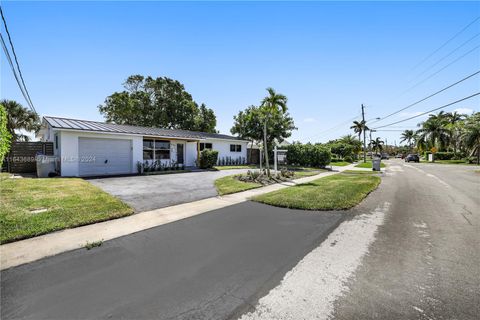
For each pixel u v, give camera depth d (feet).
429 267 10.66
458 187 34.91
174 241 13.48
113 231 14.90
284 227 16.22
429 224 17.11
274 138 90.17
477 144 102.12
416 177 48.93
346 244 13.34
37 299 8.11
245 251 12.26
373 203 24.06
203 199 24.73
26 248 12.19
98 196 22.99
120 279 9.45
